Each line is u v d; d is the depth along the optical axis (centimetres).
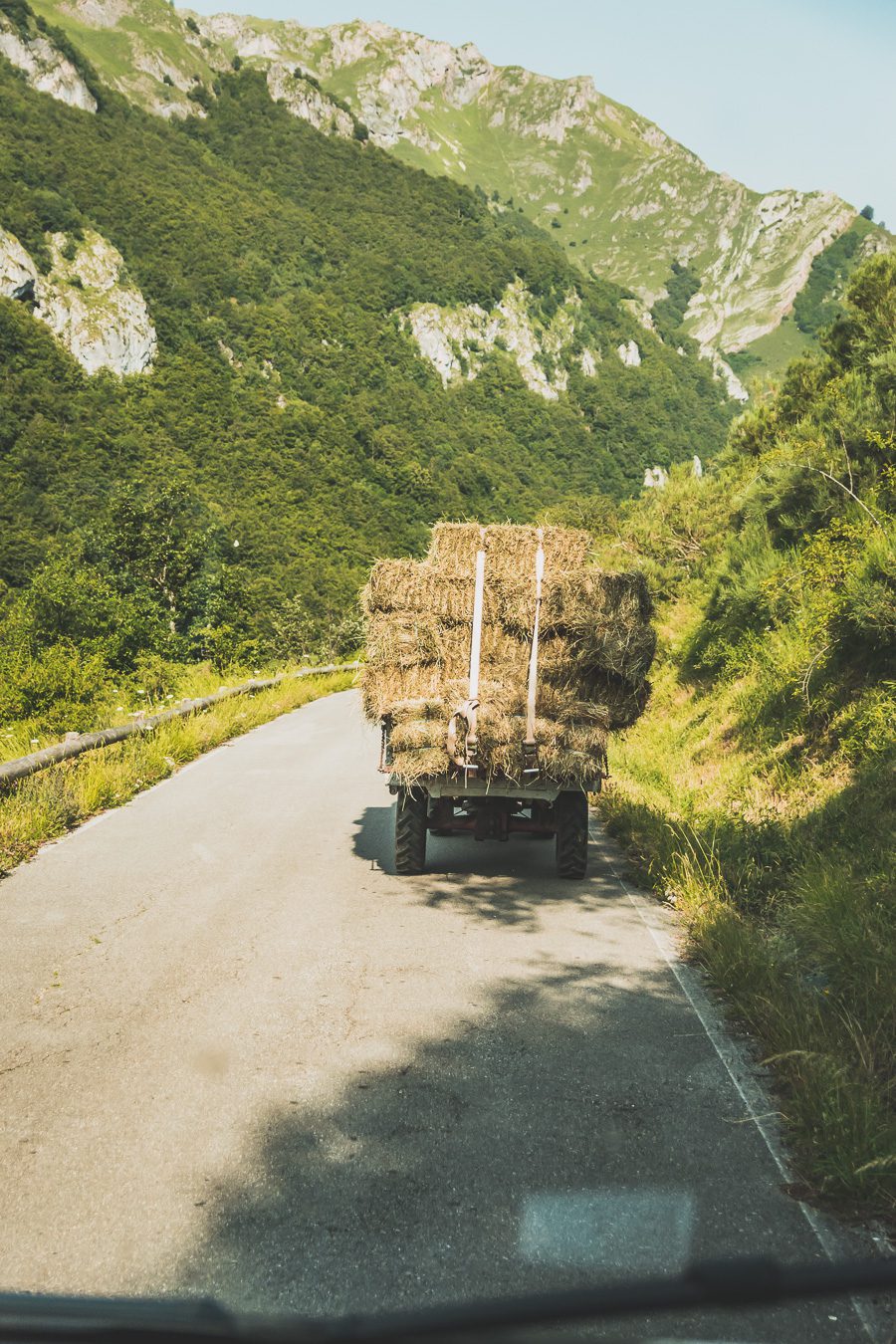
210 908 676
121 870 789
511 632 807
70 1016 471
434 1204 310
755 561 1473
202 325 17450
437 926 641
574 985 529
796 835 792
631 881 789
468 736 753
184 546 4706
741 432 2231
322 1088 396
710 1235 293
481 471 15162
